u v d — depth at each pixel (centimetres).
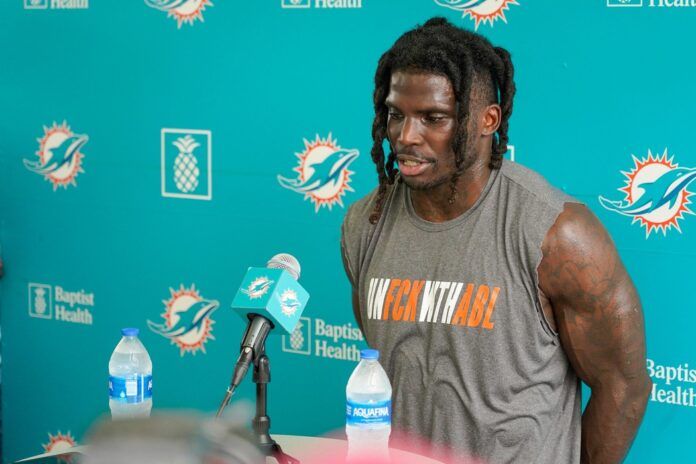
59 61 493
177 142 465
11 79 507
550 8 368
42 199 509
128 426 103
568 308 281
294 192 438
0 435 539
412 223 296
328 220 432
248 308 245
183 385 482
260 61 438
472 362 284
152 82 468
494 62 280
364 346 431
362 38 413
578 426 297
